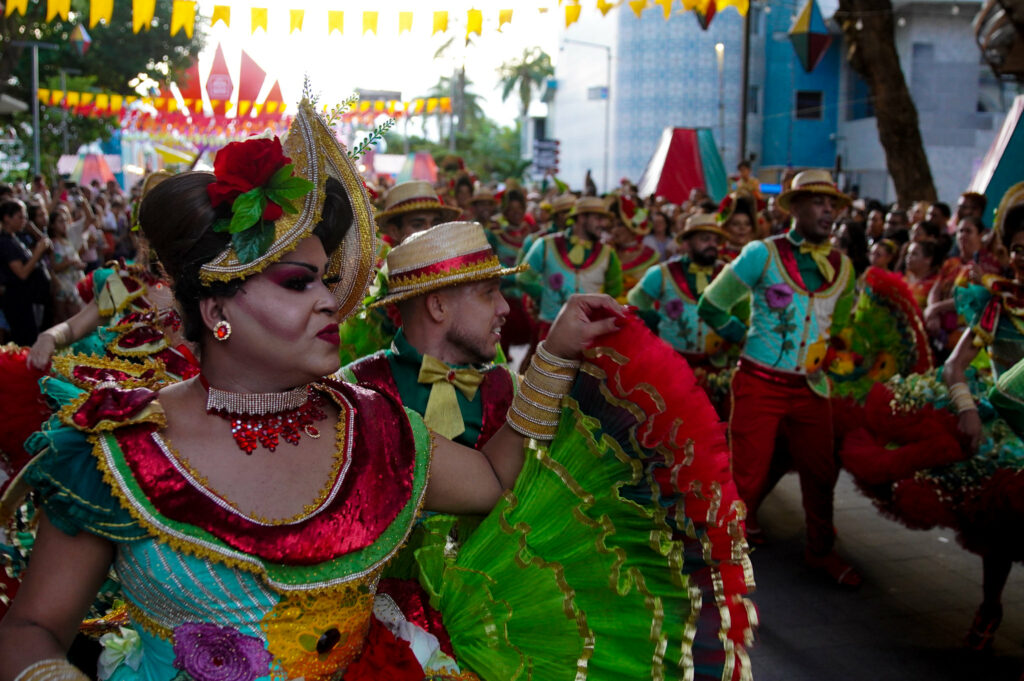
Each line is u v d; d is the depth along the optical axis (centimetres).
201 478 133
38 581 130
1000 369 394
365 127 1711
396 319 327
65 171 2717
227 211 135
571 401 177
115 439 131
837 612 440
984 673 379
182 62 2523
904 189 1402
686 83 3500
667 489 167
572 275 744
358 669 151
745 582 161
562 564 174
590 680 165
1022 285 382
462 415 248
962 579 483
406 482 153
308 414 147
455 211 594
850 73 3353
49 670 124
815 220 462
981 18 794
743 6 497
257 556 133
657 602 161
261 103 1353
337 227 146
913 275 721
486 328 253
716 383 595
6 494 134
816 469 476
